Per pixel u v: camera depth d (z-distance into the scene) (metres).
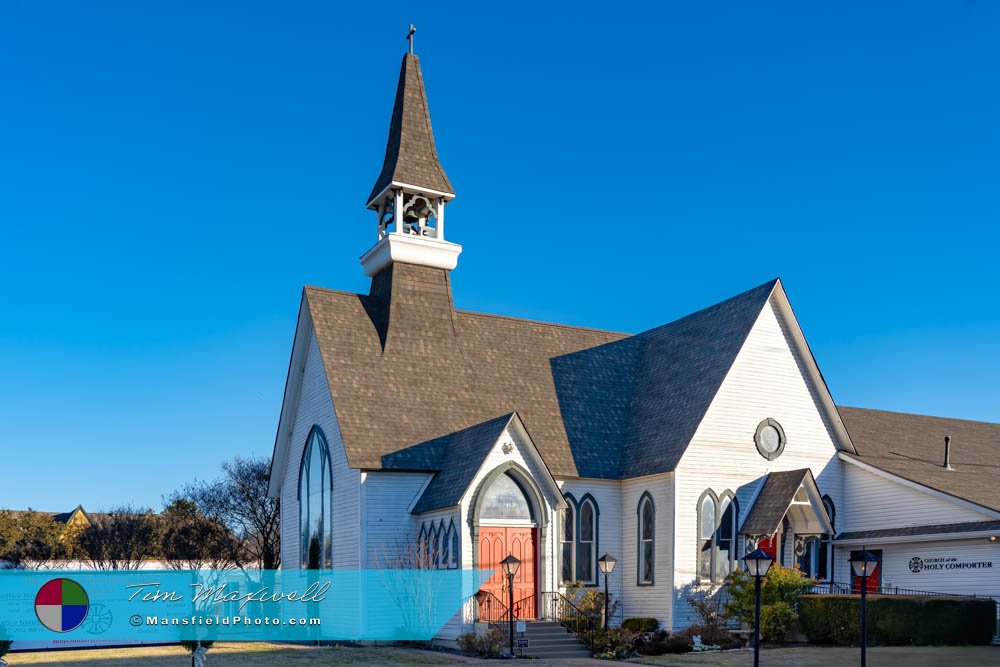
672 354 38.69
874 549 34.19
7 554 60.50
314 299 36.16
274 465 40.59
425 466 31.97
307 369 37.62
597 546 33.56
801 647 28.64
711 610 30.70
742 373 34.19
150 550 62.28
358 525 31.12
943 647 27.38
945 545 31.64
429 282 38.19
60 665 24.72
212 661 25.19
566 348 40.09
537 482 30.45
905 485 33.41
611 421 37.06
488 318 39.50
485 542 29.47
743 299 36.50
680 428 33.50
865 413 42.75
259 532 65.44
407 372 35.09
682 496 31.98
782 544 34.00
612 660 26.23
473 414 34.75
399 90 41.88
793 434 35.00
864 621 20.67
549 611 29.92
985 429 45.94
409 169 39.16
